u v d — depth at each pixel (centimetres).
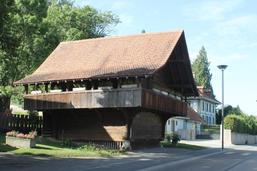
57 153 2938
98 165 2458
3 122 3906
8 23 2872
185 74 4491
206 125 9750
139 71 3672
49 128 4306
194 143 6200
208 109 10562
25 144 3084
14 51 3100
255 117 8906
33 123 4259
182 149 4362
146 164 2636
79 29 6588
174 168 2461
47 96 4156
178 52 4275
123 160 2853
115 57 4122
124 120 3956
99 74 3844
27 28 4878
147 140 4331
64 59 4456
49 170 2114
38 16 5012
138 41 4256
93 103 3875
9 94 5159
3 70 5069
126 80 3844
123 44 4309
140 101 3641
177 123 7525
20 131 4088
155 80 4178
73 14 6531
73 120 4225
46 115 4331
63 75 4081
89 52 4412
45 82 4081
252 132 8288
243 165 2786
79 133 4175
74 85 4156
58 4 6931
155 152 3769
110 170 2220
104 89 3831
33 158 2638
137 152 3662
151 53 3981
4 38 2880
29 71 5441
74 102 3984
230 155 3859
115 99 3766
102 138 4047
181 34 4159
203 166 2650
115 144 3978
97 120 4097
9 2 2734
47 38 5419
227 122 6825
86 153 3109
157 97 3966
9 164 2286
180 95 4844
